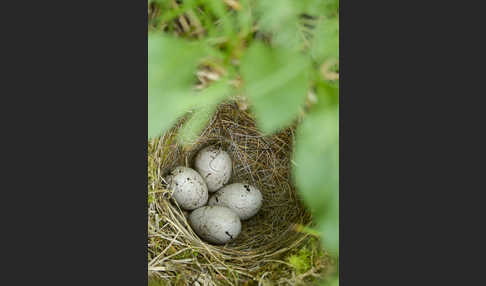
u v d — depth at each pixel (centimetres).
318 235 29
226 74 28
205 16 28
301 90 28
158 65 28
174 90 28
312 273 29
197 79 28
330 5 28
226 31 28
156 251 29
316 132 28
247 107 31
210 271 30
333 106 28
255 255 31
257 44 28
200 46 28
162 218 30
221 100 30
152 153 30
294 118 28
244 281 30
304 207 31
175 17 28
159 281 29
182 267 30
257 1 28
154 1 28
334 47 28
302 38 28
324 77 28
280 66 28
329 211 29
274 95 28
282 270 30
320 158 28
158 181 31
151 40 28
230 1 28
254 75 28
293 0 28
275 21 28
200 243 31
